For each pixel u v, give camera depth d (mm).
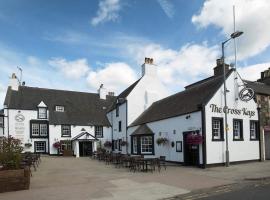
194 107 20484
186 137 21031
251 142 21891
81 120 37562
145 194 10430
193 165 20312
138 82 33156
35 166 21094
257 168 17375
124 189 11438
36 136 35844
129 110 32219
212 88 21016
